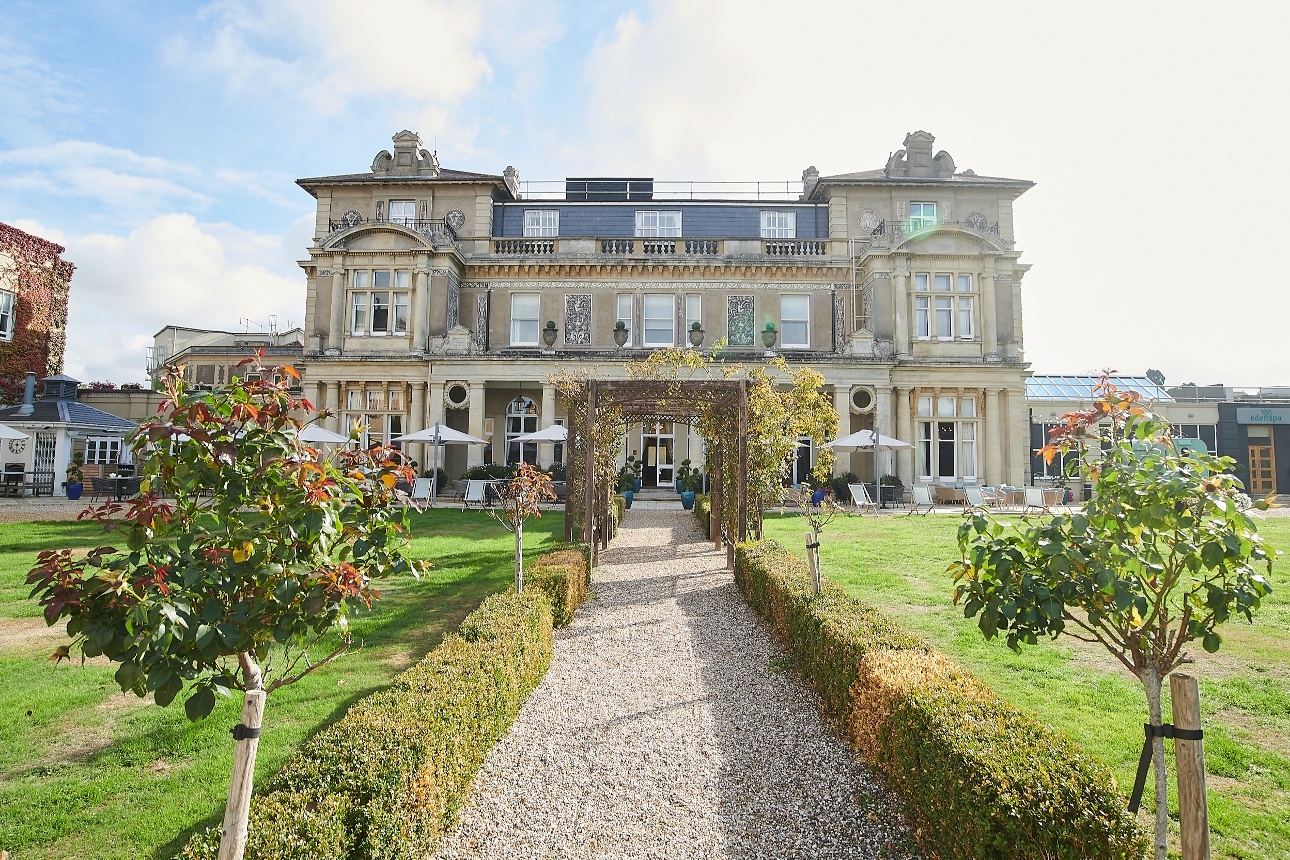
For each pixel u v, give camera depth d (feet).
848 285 85.20
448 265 82.33
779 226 89.40
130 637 7.75
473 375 79.66
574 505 42.39
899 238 79.87
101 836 12.16
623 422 50.70
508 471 75.41
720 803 13.85
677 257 84.43
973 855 10.09
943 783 11.07
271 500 9.37
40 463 80.89
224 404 9.57
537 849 12.40
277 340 149.28
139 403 116.67
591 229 89.86
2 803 13.24
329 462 10.56
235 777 8.40
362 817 10.00
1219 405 101.86
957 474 79.56
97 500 71.00
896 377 79.25
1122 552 9.84
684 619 27.40
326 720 16.81
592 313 85.76
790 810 13.51
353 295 82.64
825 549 41.27
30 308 93.15
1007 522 50.44
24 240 92.53
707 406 43.57
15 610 27.07
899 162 88.28
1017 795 9.61
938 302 80.64
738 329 85.30
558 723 17.65
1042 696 17.79
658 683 20.48
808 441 81.97
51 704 17.90
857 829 12.80
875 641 16.63
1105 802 9.27
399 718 12.21
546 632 21.90
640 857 12.16
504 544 44.42
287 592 8.85
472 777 14.26
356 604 10.00
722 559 40.70
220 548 8.89
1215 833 11.83
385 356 79.92
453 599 29.25
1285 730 15.93
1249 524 9.36
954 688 13.14
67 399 86.48
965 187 84.58
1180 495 9.52
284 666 20.89
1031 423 101.35
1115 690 18.20
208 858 8.63
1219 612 9.77
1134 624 10.36
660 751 16.07
